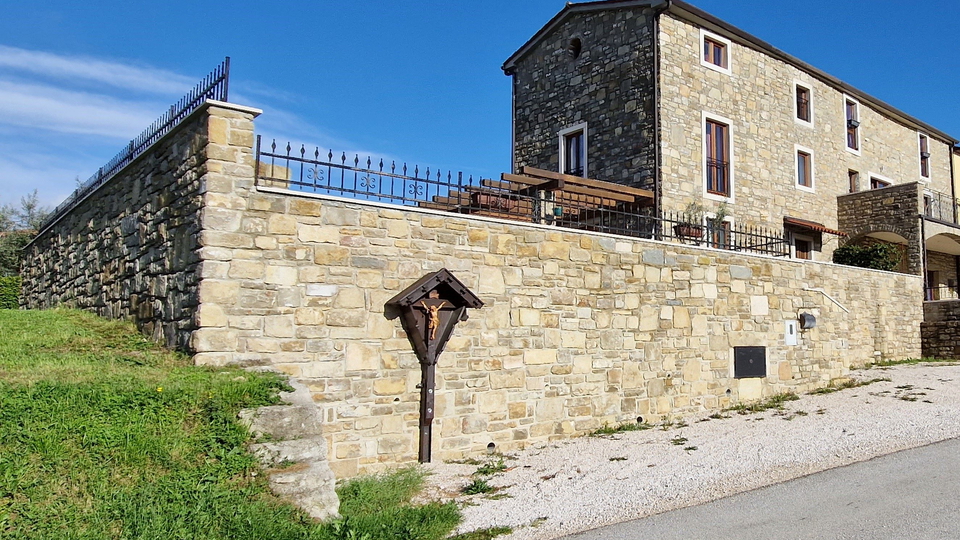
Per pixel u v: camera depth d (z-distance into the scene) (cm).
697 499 626
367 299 759
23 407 524
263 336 700
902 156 2298
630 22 1577
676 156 1515
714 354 1084
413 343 787
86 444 509
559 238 921
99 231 1041
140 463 511
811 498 612
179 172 759
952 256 2395
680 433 920
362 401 749
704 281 1084
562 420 909
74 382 582
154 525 459
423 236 802
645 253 1012
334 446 729
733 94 1670
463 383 824
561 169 1698
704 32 1616
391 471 752
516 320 873
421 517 577
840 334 1294
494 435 845
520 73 1850
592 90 1647
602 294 960
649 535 535
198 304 677
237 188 698
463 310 805
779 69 1814
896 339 1652
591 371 941
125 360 701
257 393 612
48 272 1333
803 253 1869
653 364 1009
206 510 488
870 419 931
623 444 866
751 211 1681
